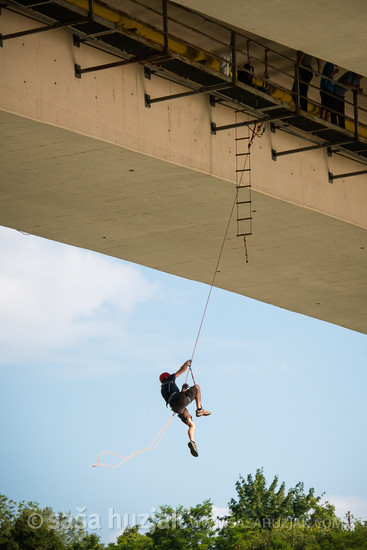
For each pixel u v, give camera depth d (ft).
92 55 71.97
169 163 77.15
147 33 73.31
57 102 69.41
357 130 84.58
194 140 79.10
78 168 78.07
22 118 67.56
